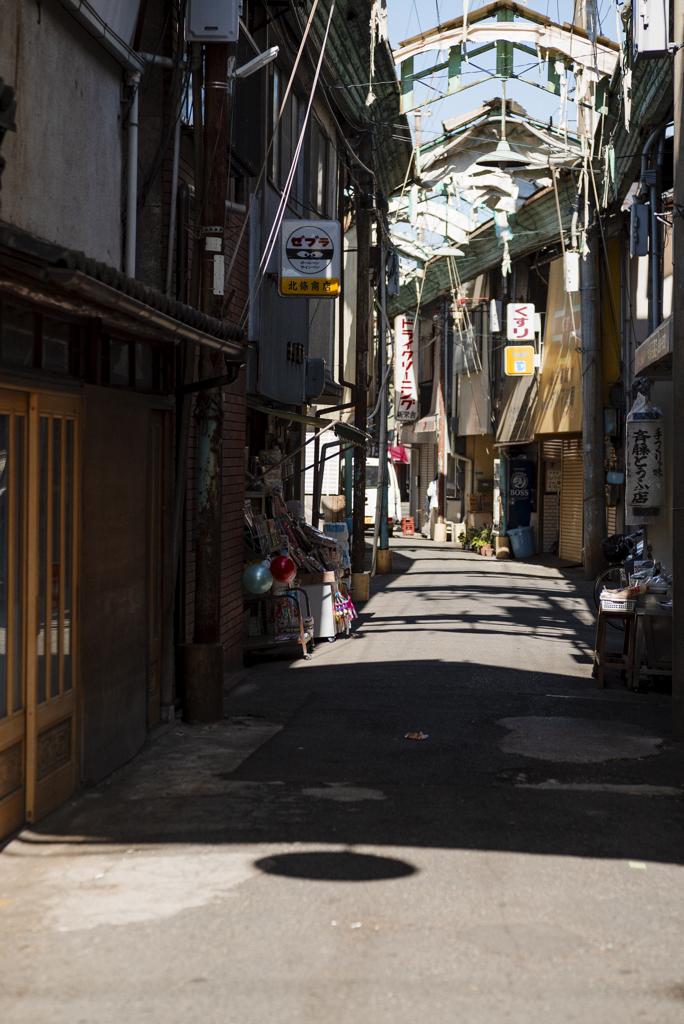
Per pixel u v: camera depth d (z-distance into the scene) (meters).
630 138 17.92
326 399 19.44
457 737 7.93
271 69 12.84
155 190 8.46
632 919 4.42
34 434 5.48
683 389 8.04
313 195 16.39
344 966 3.91
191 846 5.28
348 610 14.27
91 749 6.38
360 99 17.97
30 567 5.48
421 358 45.31
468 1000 3.63
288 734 8.00
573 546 28.98
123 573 6.93
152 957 3.99
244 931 4.23
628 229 21.89
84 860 5.08
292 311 14.38
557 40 18.36
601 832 5.61
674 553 8.00
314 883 4.77
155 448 8.05
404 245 29.62
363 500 18.66
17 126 5.92
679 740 7.89
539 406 27.33
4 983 3.76
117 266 7.90
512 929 4.28
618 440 23.11
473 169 23.89
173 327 5.88
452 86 18.67
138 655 7.27
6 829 5.31
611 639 14.08
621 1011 3.57
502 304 32.94
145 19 8.39
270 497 13.22
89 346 6.36
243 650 11.95
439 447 40.38
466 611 17.05
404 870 4.95
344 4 14.77
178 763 7.04
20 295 5.16
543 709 9.13
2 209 5.80
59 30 6.61
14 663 5.38
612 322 23.14
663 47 10.91
